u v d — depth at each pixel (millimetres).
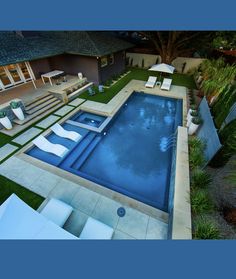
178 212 5547
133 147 10594
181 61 22906
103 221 6031
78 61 16812
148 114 14086
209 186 7117
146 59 24750
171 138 11359
